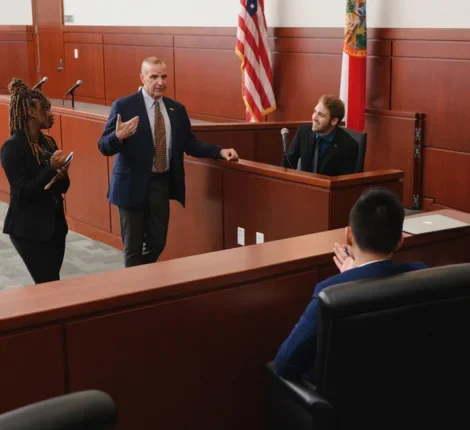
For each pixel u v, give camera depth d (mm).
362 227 2104
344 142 4609
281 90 7641
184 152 4965
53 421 1196
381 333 1877
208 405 2385
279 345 2527
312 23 7230
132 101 4562
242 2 7207
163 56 9062
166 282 2223
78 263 5750
